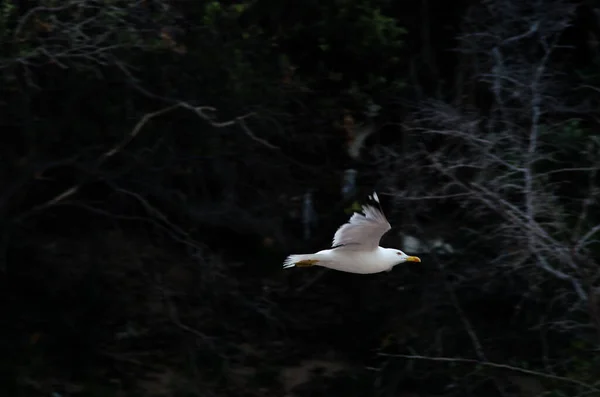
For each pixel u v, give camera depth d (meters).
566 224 13.66
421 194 15.30
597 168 13.12
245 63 15.23
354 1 16.03
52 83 14.48
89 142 15.11
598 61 16.12
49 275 15.80
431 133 15.02
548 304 14.75
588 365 13.72
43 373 14.97
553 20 15.77
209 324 16.14
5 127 14.59
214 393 15.16
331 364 16.11
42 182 15.91
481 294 15.73
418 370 15.40
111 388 14.98
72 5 13.38
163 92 15.07
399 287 16.27
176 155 15.66
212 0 15.31
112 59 13.51
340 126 16.72
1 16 12.89
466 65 16.56
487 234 15.05
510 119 14.69
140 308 16.11
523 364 14.91
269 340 16.39
